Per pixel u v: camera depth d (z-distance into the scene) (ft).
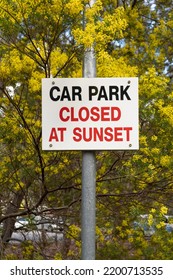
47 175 16.58
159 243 17.16
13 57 13.38
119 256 17.30
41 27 11.93
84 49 10.97
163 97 14.57
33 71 13.65
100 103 8.96
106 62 12.60
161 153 14.26
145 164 14.25
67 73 13.43
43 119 8.95
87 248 8.64
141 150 14.05
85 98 8.97
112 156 15.67
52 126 8.95
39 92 14.08
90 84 8.98
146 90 13.78
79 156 15.98
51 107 8.97
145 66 20.65
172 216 17.28
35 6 11.41
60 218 18.86
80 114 8.95
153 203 16.88
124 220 17.12
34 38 12.80
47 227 19.30
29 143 15.15
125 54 20.47
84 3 11.37
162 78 14.11
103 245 17.79
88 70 9.37
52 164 15.78
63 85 8.98
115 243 17.54
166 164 14.15
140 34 21.33
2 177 16.37
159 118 13.83
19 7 11.42
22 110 15.07
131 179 15.71
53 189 16.20
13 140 15.29
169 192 16.31
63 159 15.98
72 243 20.25
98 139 8.91
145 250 17.12
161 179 15.72
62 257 17.39
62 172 16.98
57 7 11.37
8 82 14.29
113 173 16.14
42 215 17.37
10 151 15.76
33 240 18.51
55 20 11.76
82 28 11.75
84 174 8.88
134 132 8.91
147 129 14.35
